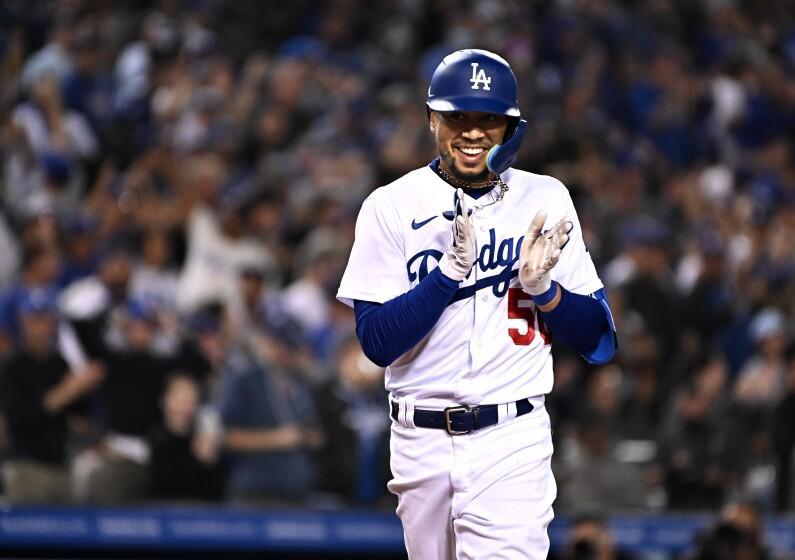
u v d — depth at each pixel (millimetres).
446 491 15586
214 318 34531
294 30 56250
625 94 58281
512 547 15250
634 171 48219
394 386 15781
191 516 30328
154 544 30188
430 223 15562
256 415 31141
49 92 41938
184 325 33844
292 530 30656
